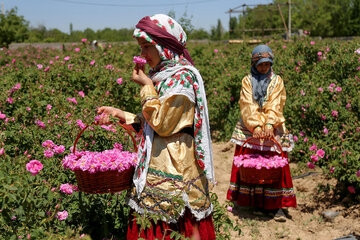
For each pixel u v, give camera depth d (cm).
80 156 279
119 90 584
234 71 809
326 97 564
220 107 764
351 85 557
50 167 341
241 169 418
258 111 433
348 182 466
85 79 578
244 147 448
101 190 264
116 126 393
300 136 605
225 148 694
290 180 436
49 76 587
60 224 308
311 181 532
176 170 254
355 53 620
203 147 260
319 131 563
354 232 385
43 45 2100
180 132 260
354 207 438
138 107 595
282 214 435
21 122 435
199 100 259
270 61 420
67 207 329
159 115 248
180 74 255
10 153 380
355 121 500
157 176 255
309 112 578
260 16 2647
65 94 566
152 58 267
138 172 263
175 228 255
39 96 488
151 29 259
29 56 1323
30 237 251
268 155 429
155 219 239
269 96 427
